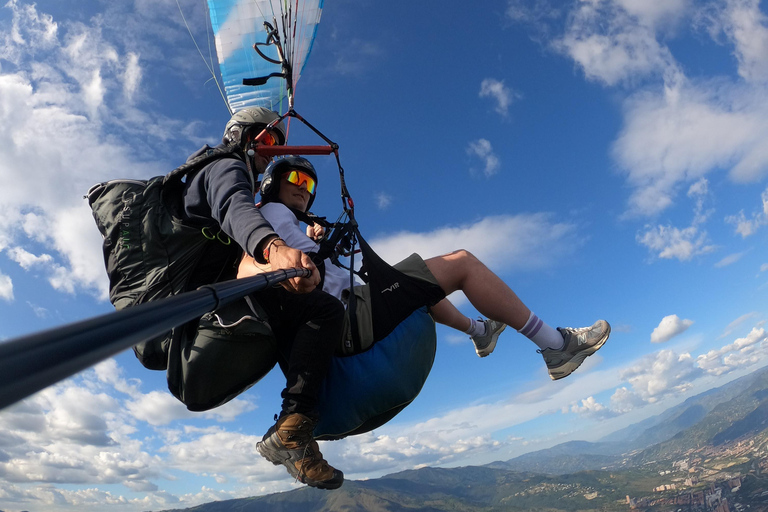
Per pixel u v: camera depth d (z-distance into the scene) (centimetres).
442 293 295
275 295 255
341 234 299
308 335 255
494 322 394
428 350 289
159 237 246
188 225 246
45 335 48
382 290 283
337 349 273
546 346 323
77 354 50
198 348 250
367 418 278
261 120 294
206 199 246
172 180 248
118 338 61
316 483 257
